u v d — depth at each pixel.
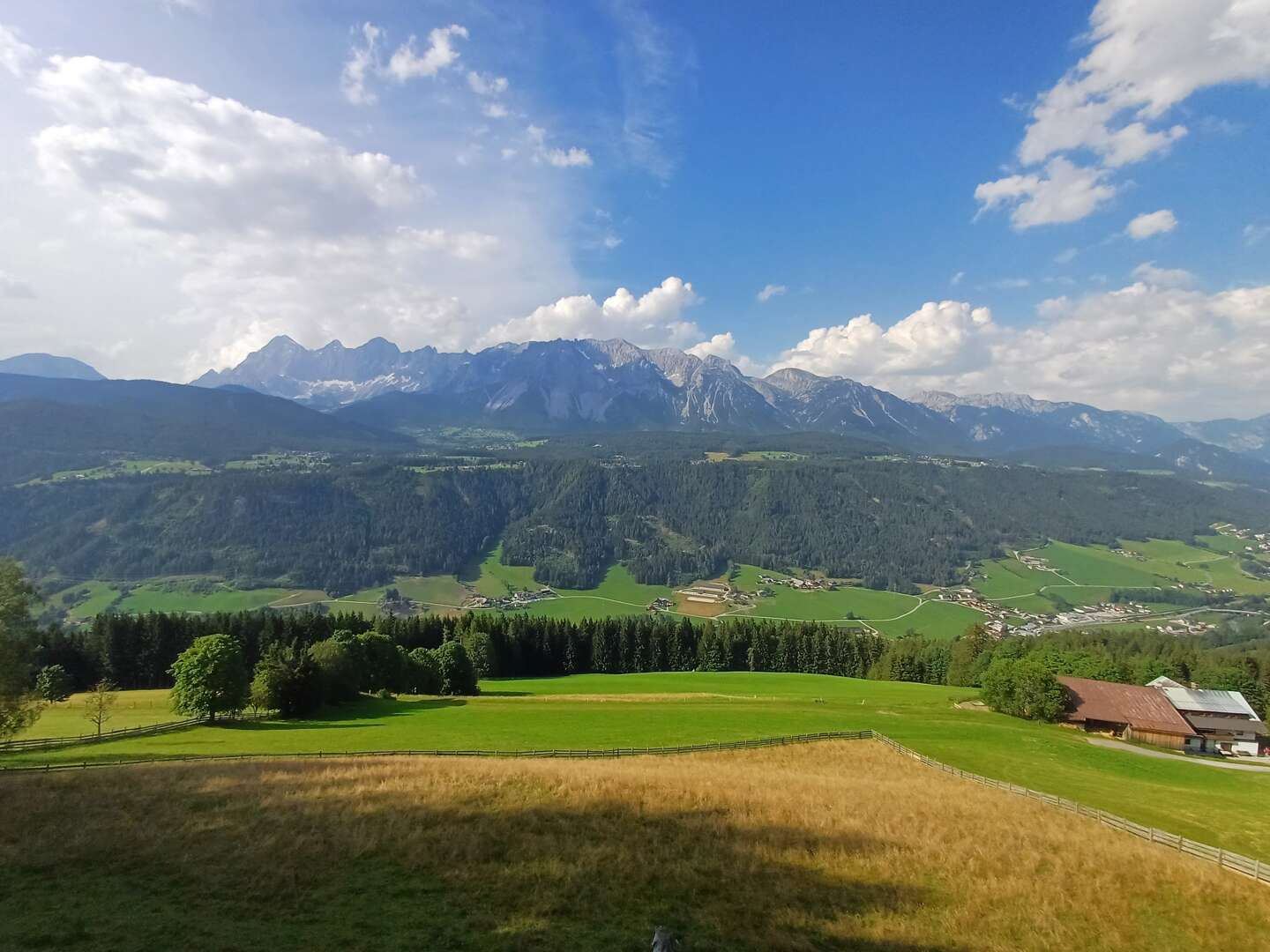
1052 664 123.88
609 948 21.55
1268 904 29.61
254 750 53.97
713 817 33.66
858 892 27.33
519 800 34.72
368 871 26.12
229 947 20.28
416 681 101.81
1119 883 30.30
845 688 121.31
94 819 30.45
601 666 149.75
